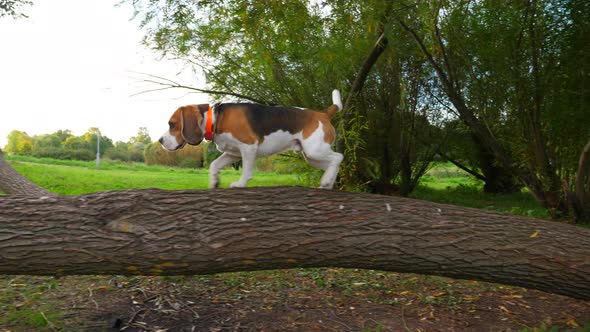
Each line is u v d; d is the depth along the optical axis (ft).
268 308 13.30
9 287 13.82
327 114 11.48
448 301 14.25
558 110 25.12
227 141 11.09
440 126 37.91
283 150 11.47
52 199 10.31
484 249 10.90
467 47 26.66
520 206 36.35
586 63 23.48
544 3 23.97
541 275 11.00
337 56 21.54
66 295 13.46
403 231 10.86
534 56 25.16
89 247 9.78
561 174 29.84
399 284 15.79
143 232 10.03
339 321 12.54
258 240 10.34
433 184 55.16
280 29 19.45
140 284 14.61
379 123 34.81
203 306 13.24
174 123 11.12
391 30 20.74
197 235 10.18
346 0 18.58
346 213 10.96
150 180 41.60
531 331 11.49
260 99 28.17
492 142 29.50
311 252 10.59
